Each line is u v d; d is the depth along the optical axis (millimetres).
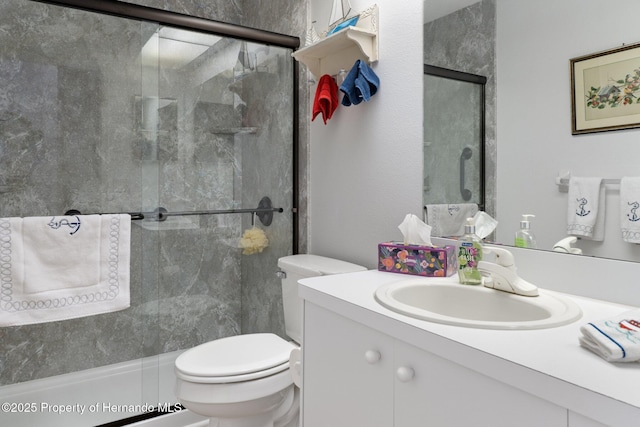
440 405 887
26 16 1839
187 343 2248
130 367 2127
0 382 2066
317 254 2238
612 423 607
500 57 1354
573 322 948
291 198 2389
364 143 1904
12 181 1823
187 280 2244
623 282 1081
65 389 2113
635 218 1050
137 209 2066
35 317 1724
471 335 872
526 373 717
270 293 2334
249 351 1763
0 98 1800
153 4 2588
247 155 2336
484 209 1416
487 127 1399
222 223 2312
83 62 1939
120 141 2020
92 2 1895
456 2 1495
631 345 729
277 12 2549
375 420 1065
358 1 1914
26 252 1712
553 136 1222
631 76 1049
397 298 1225
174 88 2133
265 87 2340
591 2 1126
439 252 1436
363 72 1755
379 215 1833
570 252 1195
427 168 1613
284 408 1766
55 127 1897
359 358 1118
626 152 1063
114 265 1901
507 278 1185
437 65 1564
